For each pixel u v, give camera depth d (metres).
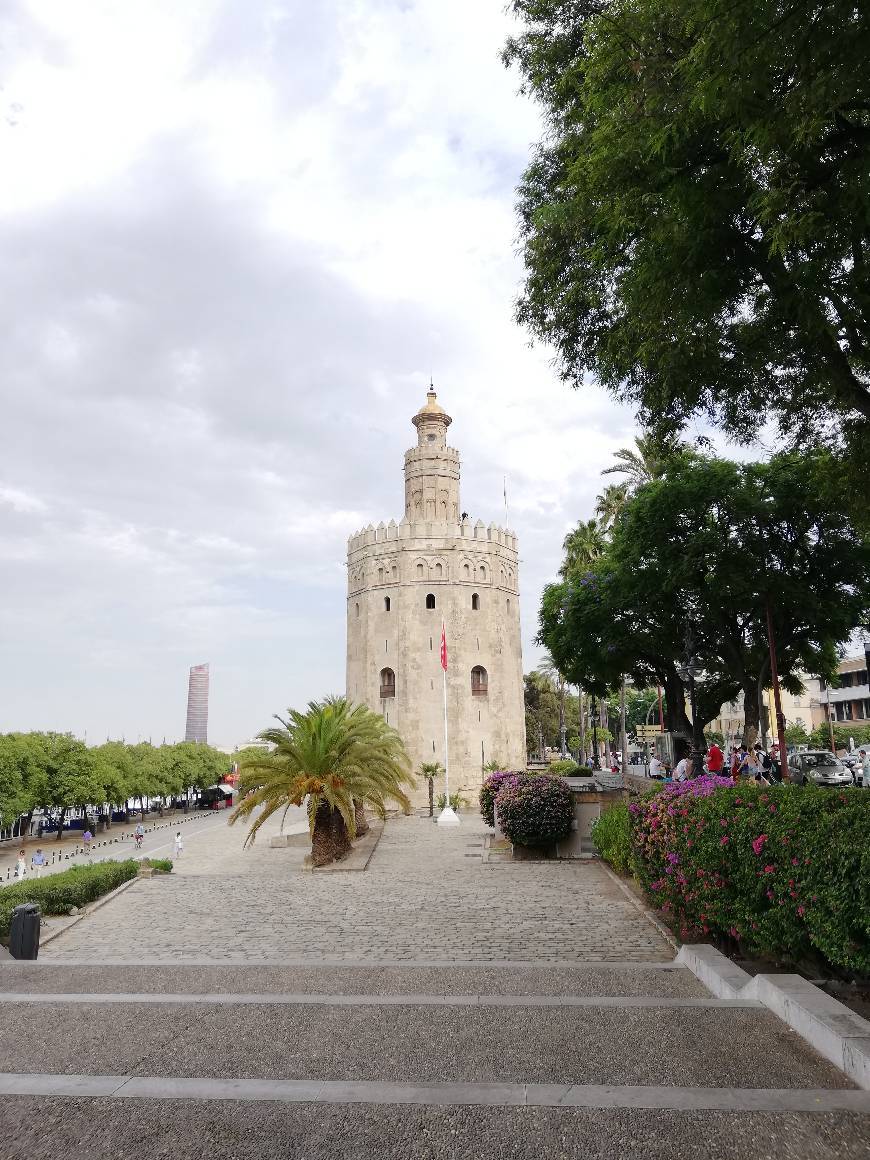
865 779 29.44
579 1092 5.21
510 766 61.97
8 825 59.94
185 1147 4.59
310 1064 6.00
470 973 9.48
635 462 39.16
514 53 11.59
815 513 23.20
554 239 11.68
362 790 25.45
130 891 20.48
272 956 12.64
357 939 13.63
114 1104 5.18
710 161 8.84
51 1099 5.27
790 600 24.12
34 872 46.66
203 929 15.15
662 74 8.49
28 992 9.06
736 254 9.38
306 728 25.67
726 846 9.34
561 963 10.03
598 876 19.39
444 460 67.56
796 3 6.29
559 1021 6.91
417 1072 5.80
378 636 62.34
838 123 7.78
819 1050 6.07
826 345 9.84
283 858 30.58
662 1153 4.45
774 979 7.33
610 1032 6.59
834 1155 4.41
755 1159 4.38
